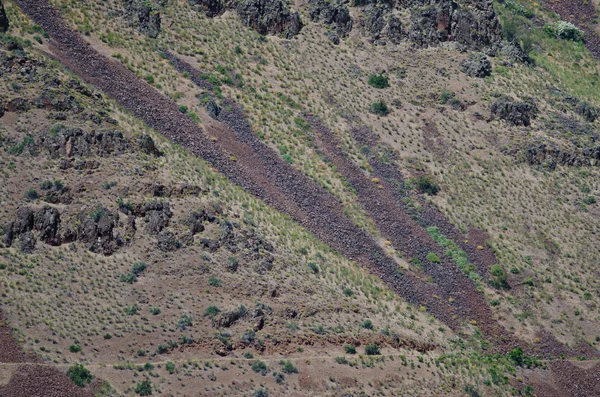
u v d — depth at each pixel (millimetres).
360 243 130625
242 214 122438
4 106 118125
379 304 120125
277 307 110688
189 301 107375
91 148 117938
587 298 134125
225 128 138625
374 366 108750
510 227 141125
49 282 103000
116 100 133000
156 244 111750
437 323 123562
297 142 142125
